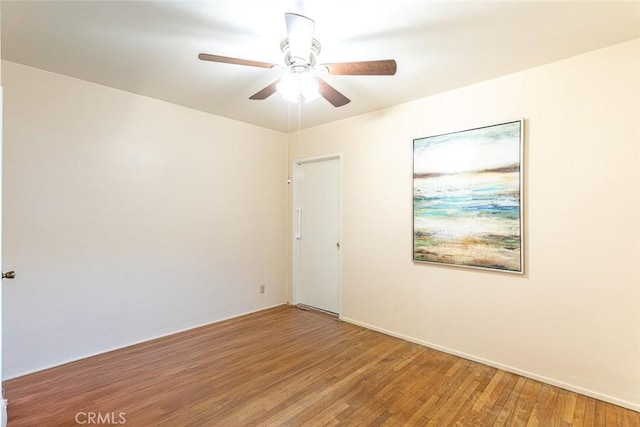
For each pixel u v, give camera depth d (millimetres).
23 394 2115
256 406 2010
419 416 1931
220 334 3184
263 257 4020
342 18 1771
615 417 1937
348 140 3562
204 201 3424
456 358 2701
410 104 3033
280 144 4195
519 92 2416
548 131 2297
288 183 4270
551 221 2291
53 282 2496
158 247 3084
